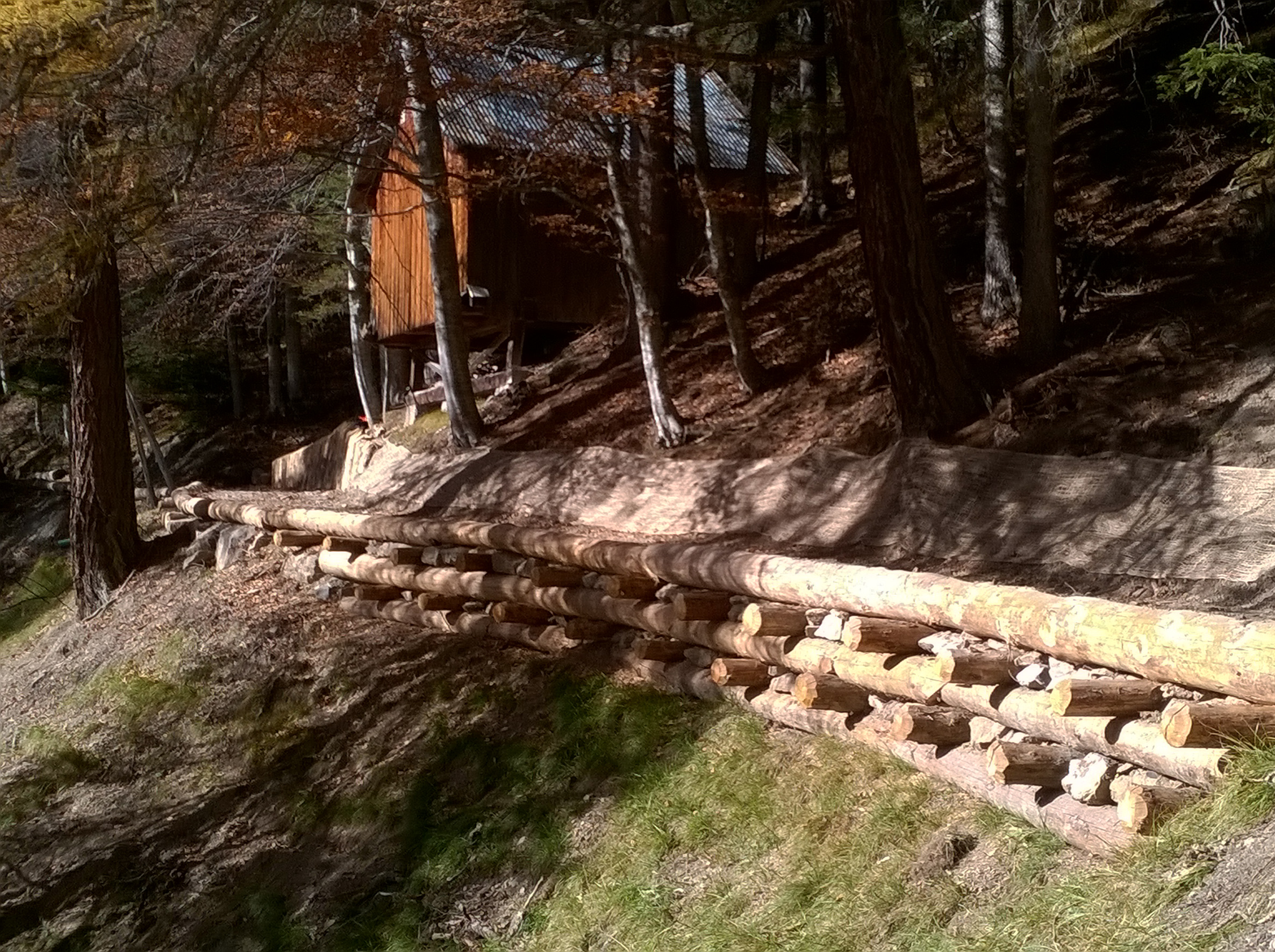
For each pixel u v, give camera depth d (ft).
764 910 18.61
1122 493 28.25
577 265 61.67
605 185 51.03
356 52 36.04
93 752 36.60
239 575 45.03
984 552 29.60
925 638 20.31
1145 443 30.27
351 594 39.73
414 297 64.28
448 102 43.52
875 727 20.49
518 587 31.55
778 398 44.88
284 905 26.71
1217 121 50.83
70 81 30.09
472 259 59.57
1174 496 27.20
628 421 48.75
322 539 44.70
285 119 37.37
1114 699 15.74
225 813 31.42
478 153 52.19
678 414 45.29
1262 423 28.55
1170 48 57.62
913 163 35.17
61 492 92.89
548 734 27.02
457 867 24.76
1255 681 14.11
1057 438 32.04
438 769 28.25
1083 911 14.25
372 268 70.18
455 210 59.62
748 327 52.06
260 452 93.30
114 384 49.67
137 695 38.27
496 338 64.34
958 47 58.34
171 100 29.71
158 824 32.04
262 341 109.29
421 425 61.16
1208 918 12.73
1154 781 15.51
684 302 58.29
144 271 55.31
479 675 31.14
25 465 109.81
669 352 53.93
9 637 59.21
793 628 22.70
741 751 22.54
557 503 43.73
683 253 60.54
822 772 20.54
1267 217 38.37
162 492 79.61
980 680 17.92
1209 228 42.29
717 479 38.96
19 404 120.88
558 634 30.42
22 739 39.96
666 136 53.47
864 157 35.17
